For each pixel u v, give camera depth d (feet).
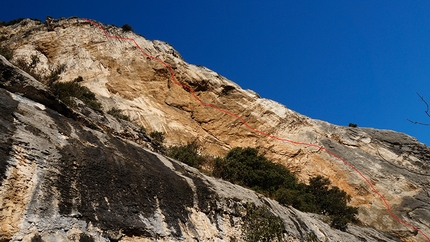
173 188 40.27
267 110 109.09
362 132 123.13
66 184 29.45
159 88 99.14
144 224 32.78
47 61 96.07
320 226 62.28
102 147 37.65
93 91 87.92
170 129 90.89
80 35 104.22
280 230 49.52
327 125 119.96
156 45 115.75
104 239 28.63
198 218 40.06
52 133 33.55
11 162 27.07
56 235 25.86
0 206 24.48
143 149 46.24
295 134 109.60
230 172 67.82
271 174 74.43
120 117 73.56
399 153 119.14
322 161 105.81
